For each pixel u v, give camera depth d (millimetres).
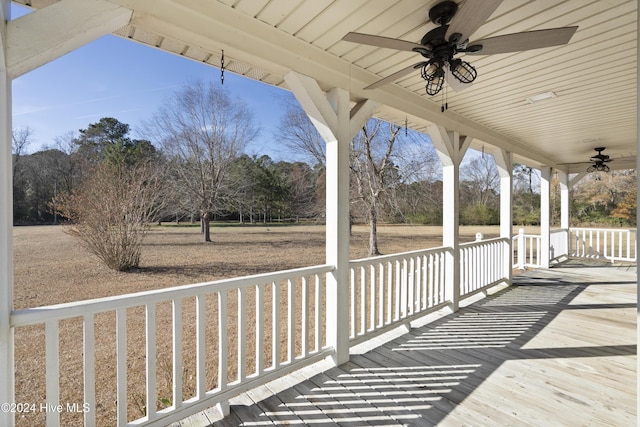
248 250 10641
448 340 3215
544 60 2619
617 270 6781
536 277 6164
